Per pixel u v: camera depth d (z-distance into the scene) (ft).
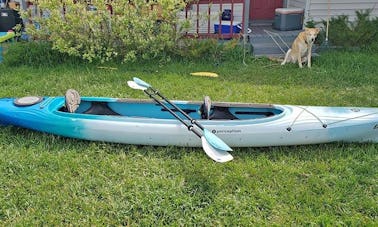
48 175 11.84
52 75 20.68
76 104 14.42
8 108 14.11
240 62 23.73
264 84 19.99
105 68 21.95
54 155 12.94
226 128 13.09
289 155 13.19
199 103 14.53
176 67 22.44
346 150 13.57
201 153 13.26
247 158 13.04
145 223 10.01
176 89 18.71
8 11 27.09
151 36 22.70
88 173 11.98
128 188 11.34
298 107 14.23
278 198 11.05
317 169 12.38
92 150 13.26
